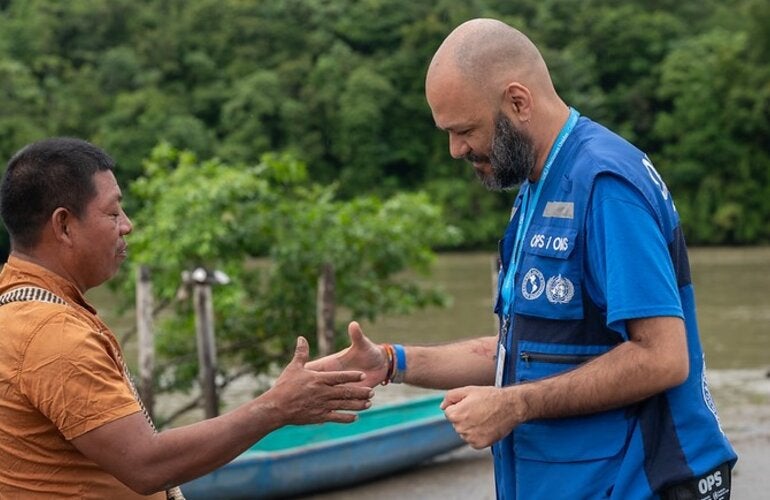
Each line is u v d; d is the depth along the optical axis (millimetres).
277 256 11625
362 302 12266
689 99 52281
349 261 11906
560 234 3061
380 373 3451
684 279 3111
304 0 61625
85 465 2955
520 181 3158
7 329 2902
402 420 9859
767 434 9703
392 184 52906
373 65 55688
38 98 52562
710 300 25328
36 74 58625
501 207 49625
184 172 12148
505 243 3324
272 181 12820
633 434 3027
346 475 8320
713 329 20266
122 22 62312
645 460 3012
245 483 7852
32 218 2998
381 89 53375
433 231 12945
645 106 56344
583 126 3162
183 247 11266
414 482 8570
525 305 3131
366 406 3053
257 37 60094
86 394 2848
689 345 3090
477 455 9500
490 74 3100
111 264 3082
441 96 3133
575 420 3070
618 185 2990
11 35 60531
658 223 3016
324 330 11180
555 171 3125
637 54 58469
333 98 53500
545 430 3100
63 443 2922
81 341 2875
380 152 53375
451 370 3512
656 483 2988
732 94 50781
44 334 2871
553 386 2945
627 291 2912
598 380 2916
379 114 52969
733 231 49469
